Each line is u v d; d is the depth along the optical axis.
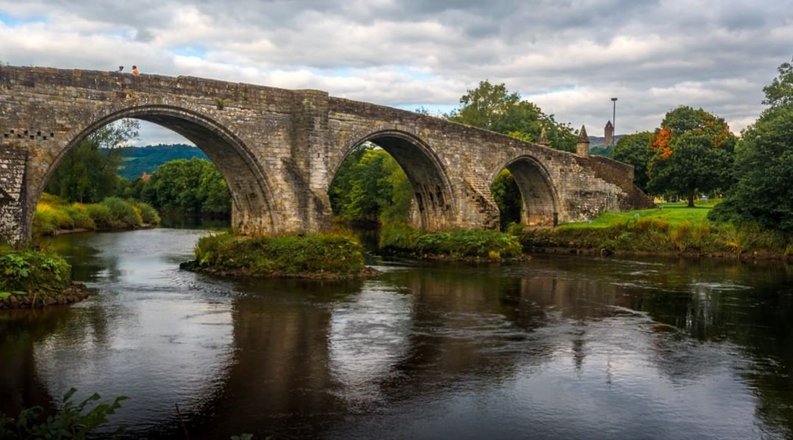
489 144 54.97
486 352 21.55
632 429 15.38
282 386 17.81
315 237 38.62
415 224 56.88
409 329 24.67
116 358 19.98
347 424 15.34
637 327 25.56
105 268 40.25
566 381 18.67
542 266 45.50
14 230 29.20
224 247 38.50
